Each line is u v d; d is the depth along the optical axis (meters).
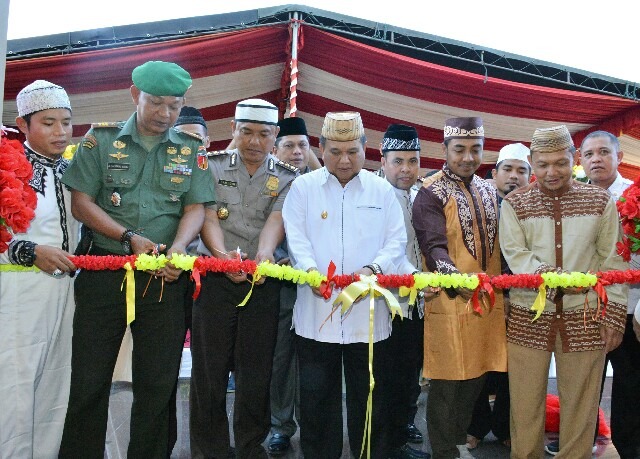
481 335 3.35
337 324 3.18
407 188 3.89
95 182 3.06
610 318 3.17
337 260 3.22
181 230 3.12
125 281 3.00
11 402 2.98
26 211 2.77
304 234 3.28
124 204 3.06
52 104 3.12
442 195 3.42
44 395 3.17
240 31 7.39
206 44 7.35
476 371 3.33
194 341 3.35
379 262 3.14
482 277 3.04
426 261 3.34
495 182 4.80
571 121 9.11
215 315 3.28
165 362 3.06
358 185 3.31
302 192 3.31
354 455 3.29
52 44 7.14
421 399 5.05
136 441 3.08
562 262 3.23
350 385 3.28
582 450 3.22
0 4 2.50
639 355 3.64
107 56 7.14
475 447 4.05
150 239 3.08
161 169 3.12
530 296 3.26
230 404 4.82
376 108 8.95
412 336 3.65
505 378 4.01
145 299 3.04
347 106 9.00
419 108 8.81
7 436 2.97
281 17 7.54
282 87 8.53
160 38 7.33
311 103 9.10
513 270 3.26
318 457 3.22
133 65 7.35
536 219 3.29
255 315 3.31
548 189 3.29
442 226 3.36
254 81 8.50
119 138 3.08
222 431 3.38
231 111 9.14
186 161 3.17
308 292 3.24
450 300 3.33
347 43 7.55
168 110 3.01
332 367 3.23
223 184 3.44
